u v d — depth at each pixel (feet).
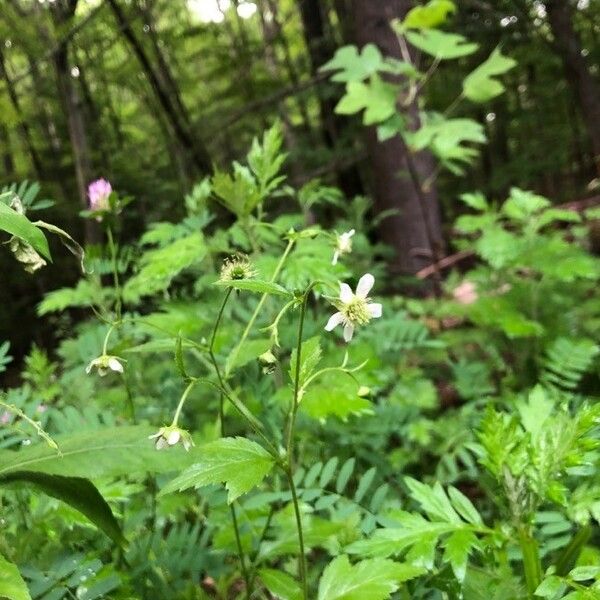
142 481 1.06
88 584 0.73
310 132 5.36
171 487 0.64
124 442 0.75
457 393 1.84
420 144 1.97
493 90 1.99
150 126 5.52
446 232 4.08
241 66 5.20
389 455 1.39
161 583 0.90
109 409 1.41
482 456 0.82
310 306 1.64
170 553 0.93
